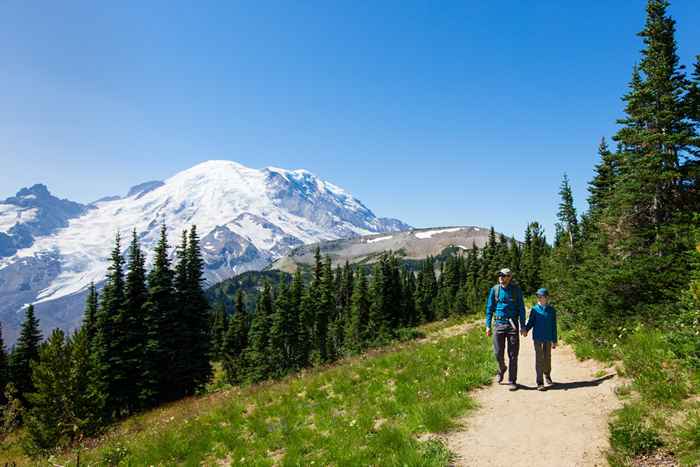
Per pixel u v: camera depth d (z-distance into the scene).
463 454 6.80
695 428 5.71
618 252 13.66
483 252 83.25
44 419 24.20
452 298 94.69
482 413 8.50
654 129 14.45
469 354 13.63
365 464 6.95
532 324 9.90
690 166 13.55
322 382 13.91
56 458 11.78
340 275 111.38
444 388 10.20
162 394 39.97
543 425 7.49
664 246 12.42
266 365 57.53
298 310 70.31
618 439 6.05
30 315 47.88
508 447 6.83
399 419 8.86
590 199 28.88
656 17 15.10
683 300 8.89
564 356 12.68
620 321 12.07
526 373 11.27
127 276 40.59
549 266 26.75
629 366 9.05
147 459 9.52
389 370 13.45
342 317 85.31
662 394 7.23
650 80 14.33
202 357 43.59
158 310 40.72
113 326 39.03
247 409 12.49
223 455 9.26
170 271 42.81
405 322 78.62
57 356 26.30
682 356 7.93
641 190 14.05
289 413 10.98
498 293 10.28
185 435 10.68
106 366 36.25
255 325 66.56
